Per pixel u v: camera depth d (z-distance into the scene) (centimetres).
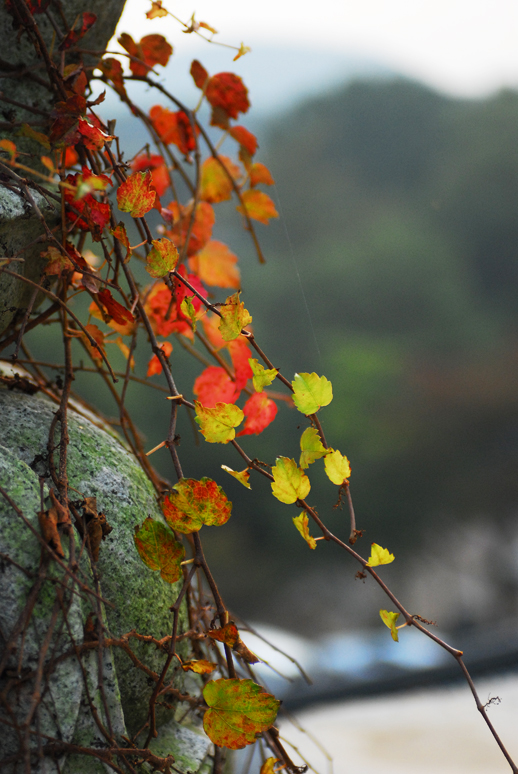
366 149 2894
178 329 135
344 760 235
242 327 121
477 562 1631
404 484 1894
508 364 2189
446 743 245
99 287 123
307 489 120
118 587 122
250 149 141
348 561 1683
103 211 124
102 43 132
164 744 127
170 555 118
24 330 122
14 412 126
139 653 123
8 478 118
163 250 121
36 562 116
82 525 119
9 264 123
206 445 1642
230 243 2430
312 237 2669
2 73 127
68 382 125
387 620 120
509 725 257
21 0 124
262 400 129
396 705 289
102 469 126
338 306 2352
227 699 117
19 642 114
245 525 1770
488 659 324
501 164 2608
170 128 141
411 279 2378
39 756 112
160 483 134
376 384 2064
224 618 118
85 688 115
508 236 2577
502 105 2783
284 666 319
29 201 120
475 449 2017
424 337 2341
